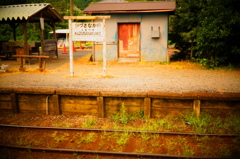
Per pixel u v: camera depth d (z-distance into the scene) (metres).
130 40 14.58
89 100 7.02
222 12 10.86
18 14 13.43
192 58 14.68
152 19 14.01
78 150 4.92
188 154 4.75
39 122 6.76
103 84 8.04
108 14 14.23
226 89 7.34
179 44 15.78
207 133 5.76
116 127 6.08
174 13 14.52
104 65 9.57
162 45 14.12
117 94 6.66
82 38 9.38
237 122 6.11
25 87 7.67
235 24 10.74
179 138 5.48
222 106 6.54
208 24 11.27
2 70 10.80
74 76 9.66
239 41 11.51
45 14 15.73
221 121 6.37
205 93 6.46
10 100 7.48
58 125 6.41
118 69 11.80
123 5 14.77
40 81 8.66
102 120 6.74
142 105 6.82
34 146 5.32
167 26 13.92
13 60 15.61
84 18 9.19
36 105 7.39
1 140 5.63
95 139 5.56
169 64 13.38
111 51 14.62
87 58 15.82
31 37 31.56
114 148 5.17
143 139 5.45
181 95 6.44
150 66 12.80
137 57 14.66
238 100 6.33
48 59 16.31
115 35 14.44
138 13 14.02
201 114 6.61
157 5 14.19
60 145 5.36
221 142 5.34
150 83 8.22
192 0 13.41
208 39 11.35
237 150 4.96
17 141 5.51
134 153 4.76
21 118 7.07
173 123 6.45
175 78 9.25
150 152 4.89
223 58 11.82
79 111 7.16
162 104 6.73
